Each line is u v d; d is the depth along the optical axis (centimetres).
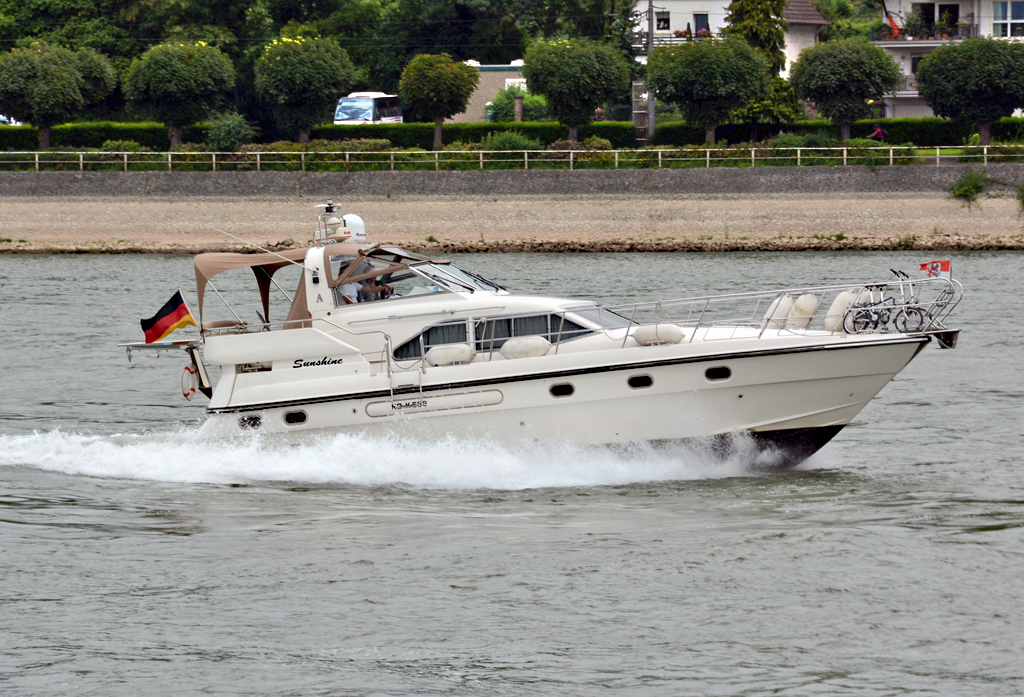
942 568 3884
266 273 5769
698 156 17725
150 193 17412
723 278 12381
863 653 3316
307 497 4803
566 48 19250
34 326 9644
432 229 16825
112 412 6581
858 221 16350
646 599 3672
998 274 12544
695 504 4653
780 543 4134
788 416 5006
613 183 16850
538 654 3331
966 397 6731
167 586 3803
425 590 3753
